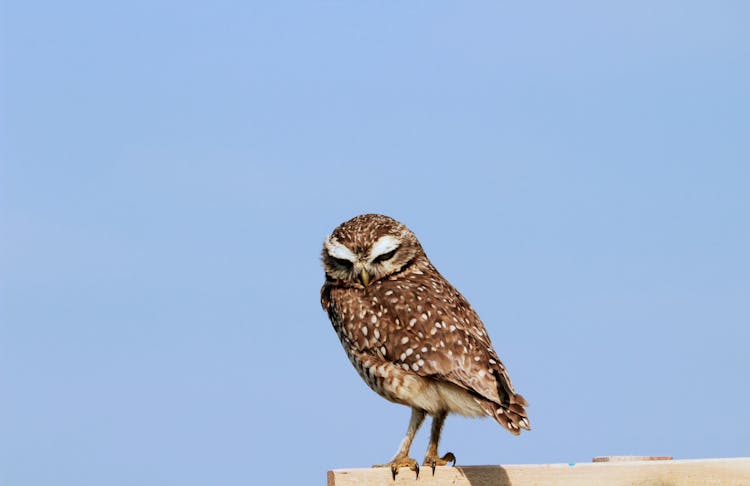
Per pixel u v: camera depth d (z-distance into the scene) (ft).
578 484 36.63
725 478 38.09
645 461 38.99
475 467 35.91
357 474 34.86
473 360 37.76
